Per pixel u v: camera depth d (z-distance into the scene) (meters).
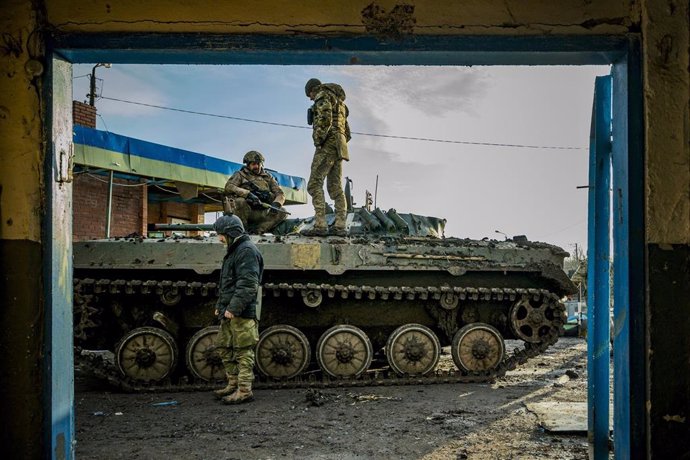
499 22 2.52
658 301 2.39
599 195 3.07
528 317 8.08
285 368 7.69
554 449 4.55
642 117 2.45
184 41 2.52
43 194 2.43
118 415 5.91
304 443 4.80
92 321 7.39
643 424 2.41
